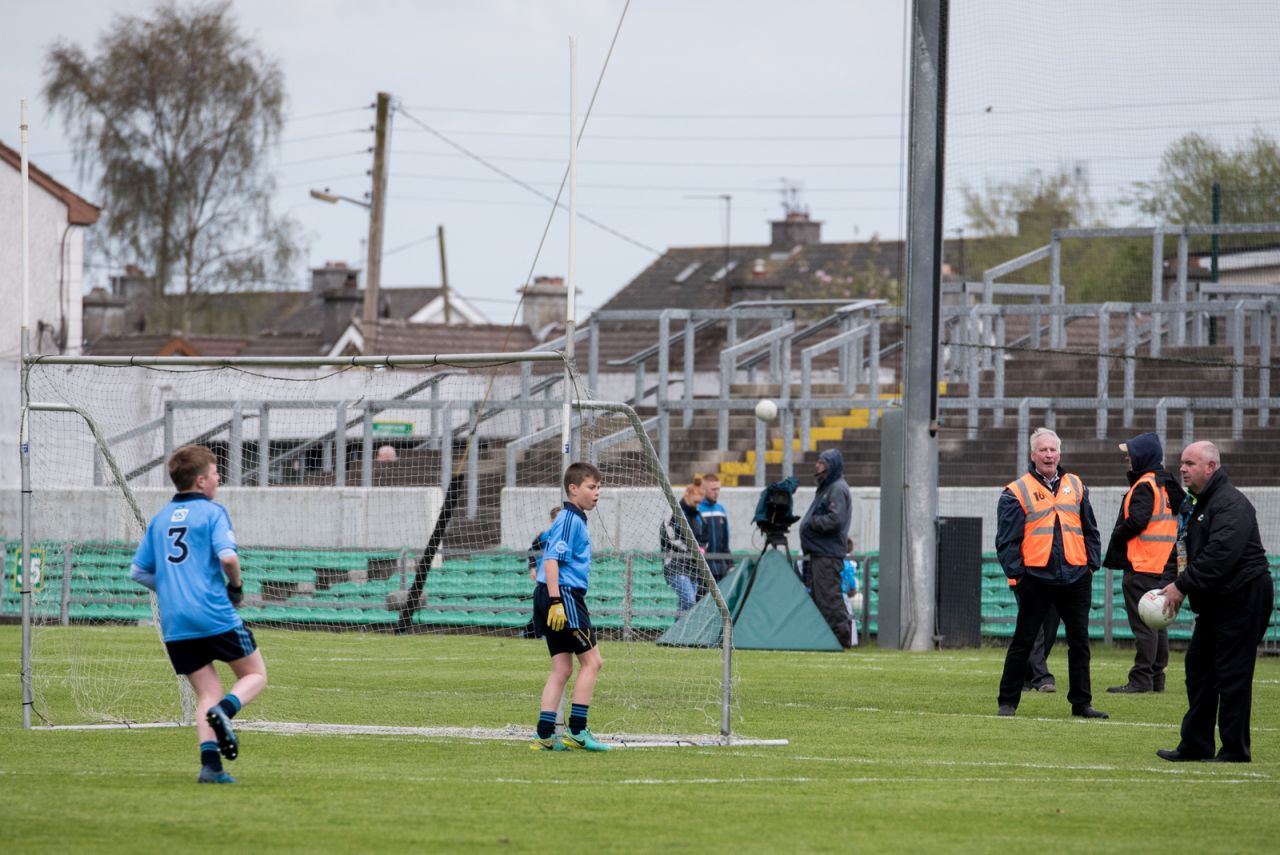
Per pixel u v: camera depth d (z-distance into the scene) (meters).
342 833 26.94
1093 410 98.75
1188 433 88.25
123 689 53.44
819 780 34.00
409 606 81.62
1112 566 53.91
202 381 112.94
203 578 32.16
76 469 99.38
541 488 86.00
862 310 113.12
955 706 49.62
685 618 69.81
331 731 42.44
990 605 74.62
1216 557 36.72
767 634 69.81
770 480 98.00
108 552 86.25
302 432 113.19
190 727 43.09
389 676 58.97
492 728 43.41
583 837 26.95
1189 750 38.00
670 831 27.61
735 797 31.42
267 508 91.56
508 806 29.92
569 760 36.75
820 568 71.44
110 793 30.88
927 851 26.23
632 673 58.66
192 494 32.94
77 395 100.06
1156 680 53.59
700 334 154.75
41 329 133.88
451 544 86.56
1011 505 47.00
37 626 75.56
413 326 175.88
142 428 96.12
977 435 94.38
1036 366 106.19
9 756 36.84
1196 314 107.25
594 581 74.62
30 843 25.84
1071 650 46.94
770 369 116.31
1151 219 100.44
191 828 27.20
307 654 68.75
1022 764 36.97
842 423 108.31
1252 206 97.44
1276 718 47.12
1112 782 34.22
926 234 72.19
